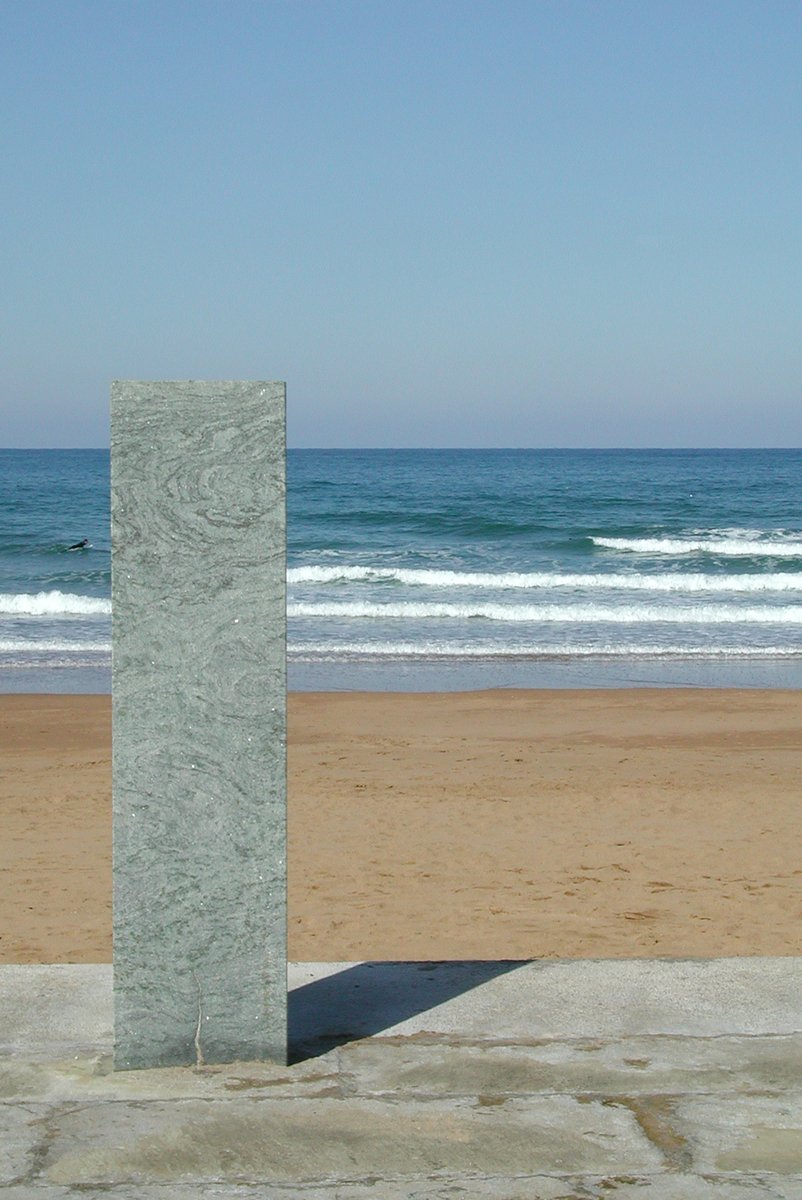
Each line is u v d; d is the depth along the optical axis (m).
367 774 11.59
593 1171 3.29
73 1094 3.70
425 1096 3.68
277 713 3.79
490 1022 4.22
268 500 3.74
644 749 13.05
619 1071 3.84
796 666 19.58
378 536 42.44
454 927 7.06
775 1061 3.91
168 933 3.84
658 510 52.66
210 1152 3.38
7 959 6.50
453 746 13.23
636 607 25.42
